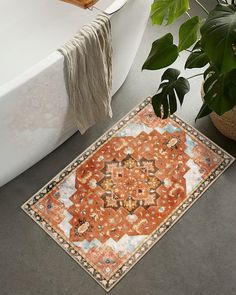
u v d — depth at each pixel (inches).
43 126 82.6
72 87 79.5
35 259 85.8
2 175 86.3
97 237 87.8
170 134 97.1
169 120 98.4
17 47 101.3
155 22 79.7
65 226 88.6
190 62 77.3
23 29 102.6
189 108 99.8
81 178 92.6
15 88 71.6
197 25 74.5
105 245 87.1
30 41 102.0
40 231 88.0
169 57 76.9
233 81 72.7
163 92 80.0
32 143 84.4
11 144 79.7
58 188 91.6
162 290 84.0
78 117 85.7
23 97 73.7
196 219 89.5
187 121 98.6
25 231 87.9
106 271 85.1
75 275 84.7
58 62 74.3
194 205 90.7
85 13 102.3
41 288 83.7
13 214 89.1
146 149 95.6
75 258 86.0
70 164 93.7
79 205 90.3
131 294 83.6
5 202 90.1
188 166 94.1
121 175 93.0
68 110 84.6
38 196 90.7
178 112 99.3
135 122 98.1
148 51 106.0
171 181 92.7
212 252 87.0
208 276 85.2
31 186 91.6
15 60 100.0
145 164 94.2
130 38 88.4
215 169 94.0
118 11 79.3
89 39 76.6
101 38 78.7
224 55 65.1
